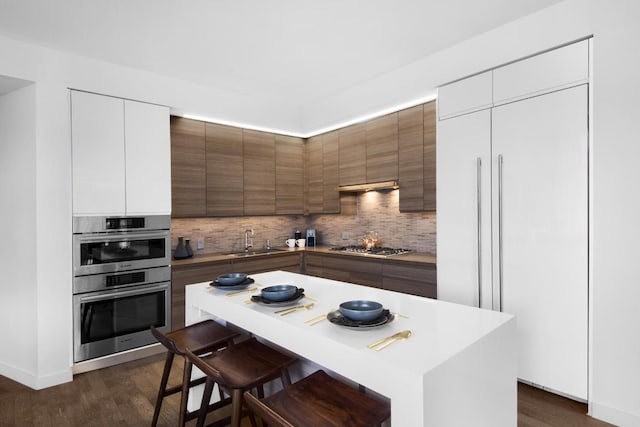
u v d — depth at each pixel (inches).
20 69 107.4
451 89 118.9
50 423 91.1
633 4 83.0
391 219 173.2
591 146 89.7
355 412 53.1
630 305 84.2
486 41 108.7
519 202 103.0
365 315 57.7
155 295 135.6
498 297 107.5
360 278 155.1
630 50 83.4
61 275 114.9
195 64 128.4
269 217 197.6
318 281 97.7
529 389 103.9
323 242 207.9
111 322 125.3
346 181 171.9
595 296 89.0
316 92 161.5
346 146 171.3
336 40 112.1
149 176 134.0
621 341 85.6
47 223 112.1
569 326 94.4
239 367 67.2
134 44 112.2
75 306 118.0
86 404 100.4
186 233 167.3
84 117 119.6
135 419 92.5
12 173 118.6
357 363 50.8
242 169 169.2
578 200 92.3
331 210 181.3
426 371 43.8
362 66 132.5
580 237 92.2
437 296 123.9
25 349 114.4
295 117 181.9
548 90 97.0
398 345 52.2
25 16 95.4
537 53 98.8
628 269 84.4
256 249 191.0
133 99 130.3
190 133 153.2
